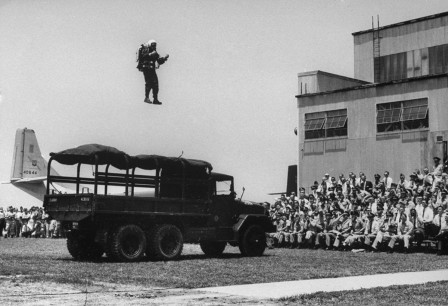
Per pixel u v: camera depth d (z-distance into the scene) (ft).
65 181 60.80
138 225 58.54
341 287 37.55
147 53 52.19
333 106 118.11
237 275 44.91
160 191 62.28
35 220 142.41
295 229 89.45
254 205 69.62
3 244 97.76
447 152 101.96
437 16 117.91
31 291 35.09
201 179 64.44
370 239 79.15
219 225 65.77
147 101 53.31
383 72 126.11
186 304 30.01
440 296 32.78
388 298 32.01
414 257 66.39
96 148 57.36
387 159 109.29
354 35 130.72
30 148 174.09
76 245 60.70
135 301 31.12
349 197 89.56
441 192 77.51
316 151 119.85
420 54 120.37
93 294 33.88
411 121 106.73
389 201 81.00
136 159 59.41
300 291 35.53
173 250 60.08
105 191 61.31
